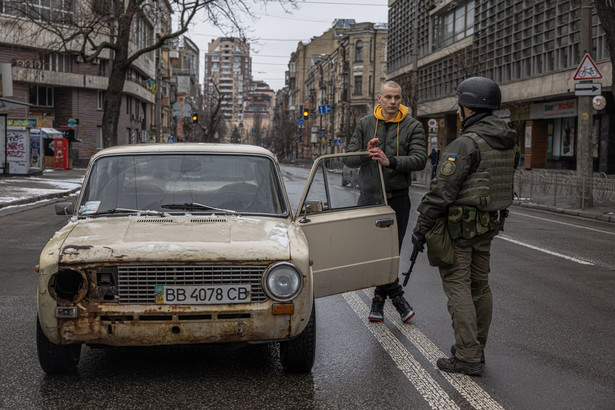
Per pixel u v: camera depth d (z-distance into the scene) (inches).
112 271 158.6
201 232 172.2
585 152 756.0
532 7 1309.1
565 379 179.3
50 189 931.3
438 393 166.7
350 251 200.4
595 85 732.0
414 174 1518.2
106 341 157.6
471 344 180.9
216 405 156.6
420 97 2103.8
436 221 179.8
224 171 204.8
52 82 1886.1
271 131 6904.5
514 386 173.0
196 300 158.2
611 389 172.1
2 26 1672.0
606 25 703.7
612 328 234.7
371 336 220.1
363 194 211.2
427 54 1987.0
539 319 246.4
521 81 1357.0
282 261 161.8
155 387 168.2
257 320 159.0
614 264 375.2
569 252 419.2
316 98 4522.6
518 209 802.2
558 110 1316.4
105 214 192.5
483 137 177.3
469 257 181.5
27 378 174.2
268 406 156.3
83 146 2030.0
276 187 204.7
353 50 3208.7
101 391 165.0
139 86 2464.3
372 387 170.7
